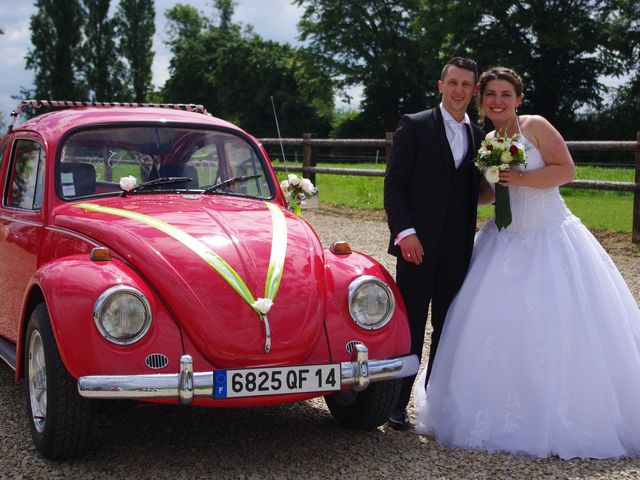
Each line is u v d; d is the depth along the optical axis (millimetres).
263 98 61250
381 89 51281
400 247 3895
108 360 2996
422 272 3904
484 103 3951
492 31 40344
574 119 43469
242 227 3684
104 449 3506
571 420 3555
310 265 3518
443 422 3754
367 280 3467
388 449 3580
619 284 3963
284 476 3225
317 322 3318
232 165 4492
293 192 4574
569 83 42156
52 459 3344
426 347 5219
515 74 3924
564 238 3811
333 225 11055
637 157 8891
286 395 3176
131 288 3072
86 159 4172
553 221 3857
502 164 3697
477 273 3908
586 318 3646
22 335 3617
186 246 3377
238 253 3420
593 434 3541
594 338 3623
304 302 3318
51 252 3844
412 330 3959
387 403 3648
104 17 61906
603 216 10984
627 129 41469
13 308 4270
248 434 3752
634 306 3975
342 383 3277
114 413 4020
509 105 3895
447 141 3891
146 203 3957
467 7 39562
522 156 3684
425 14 42188
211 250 3389
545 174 3766
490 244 3959
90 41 61812
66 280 3148
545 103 43312
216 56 67562
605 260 3961
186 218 3693
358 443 3652
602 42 39156
